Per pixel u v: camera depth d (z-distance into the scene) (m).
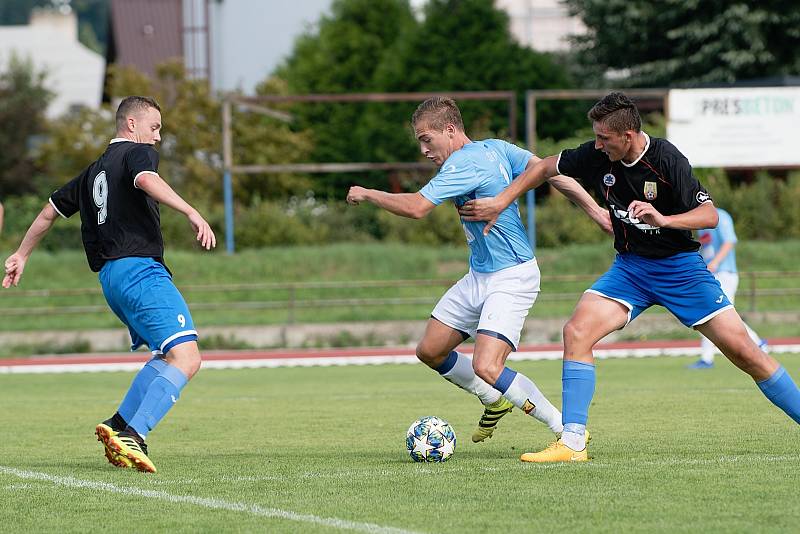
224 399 42.09
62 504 19.20
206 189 116.06
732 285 46.91
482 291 24.72
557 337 77.19
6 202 111.12
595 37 135.75
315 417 34.75
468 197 24.52
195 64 158.88
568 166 23.08
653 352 66.75
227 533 16.67
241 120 122.25
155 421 23.02
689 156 96.12
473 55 121.69
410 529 16.67
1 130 140.88
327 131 125.50
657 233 22.73
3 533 17.06
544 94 91.38
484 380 24.20
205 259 93.94
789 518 17.05
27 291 81.81
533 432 29.92
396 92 122.25
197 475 22.17
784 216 103.94
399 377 52.62
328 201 118.94
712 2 125.62
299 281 91.38
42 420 35.22
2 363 66.69
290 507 18.58
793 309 82.44
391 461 24.02
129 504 19.11
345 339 77.19
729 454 23.94
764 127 96.00
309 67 132.50
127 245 23.23
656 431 28.61
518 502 18.61
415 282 77.69
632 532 16.23
